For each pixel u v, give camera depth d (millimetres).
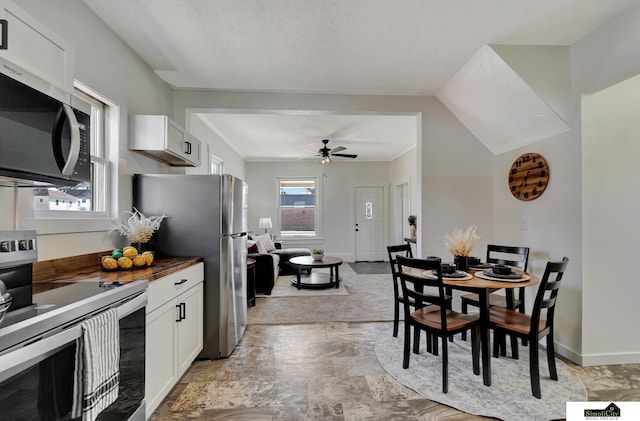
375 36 2381
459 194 3576
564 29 2334
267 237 6438
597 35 2346
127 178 2428
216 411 1892
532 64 2566
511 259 3363
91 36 2031
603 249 2467
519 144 3188
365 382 2205
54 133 1286
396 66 2859
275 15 2111
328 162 5980
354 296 4465
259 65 2818
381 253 8117
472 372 2324
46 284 1483
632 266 2492
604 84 2307
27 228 1542
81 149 1479
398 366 2426
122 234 2234
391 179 7996
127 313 1397
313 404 1956
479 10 2090
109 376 1207
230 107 3379
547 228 2828
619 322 2471
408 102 3543
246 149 6602
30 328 929
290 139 5734
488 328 2209
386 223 8125
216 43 2453
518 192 3193
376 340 2941
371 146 6398
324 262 4941
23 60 1152
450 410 1887
